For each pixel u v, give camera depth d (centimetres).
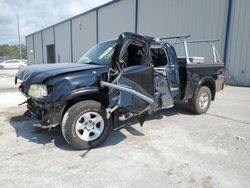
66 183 287
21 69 467
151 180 296
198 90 596
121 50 377
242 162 345
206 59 1343
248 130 489
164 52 512
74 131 367
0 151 376
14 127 496
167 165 334
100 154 368
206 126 515
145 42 425
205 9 1324
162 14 1587
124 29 1958
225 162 345
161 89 495
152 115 603
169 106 528
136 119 555
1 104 741
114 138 436
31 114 436
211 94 652
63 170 318
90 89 369
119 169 322
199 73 587
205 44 1339
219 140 431
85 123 379
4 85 1268
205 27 1336
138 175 307
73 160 346
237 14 1195
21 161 342
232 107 711
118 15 2006
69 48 2984
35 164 333
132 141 423
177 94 546
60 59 3316
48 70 383
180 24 1471
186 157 360
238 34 1204
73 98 363
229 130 488
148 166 331
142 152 377
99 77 381
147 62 434
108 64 424
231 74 1254
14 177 299
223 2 1240
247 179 300
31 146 396
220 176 306
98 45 518
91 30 2425
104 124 394
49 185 282
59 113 366
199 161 347
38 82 356
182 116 596
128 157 358
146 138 438
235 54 1227
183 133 468
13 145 400
